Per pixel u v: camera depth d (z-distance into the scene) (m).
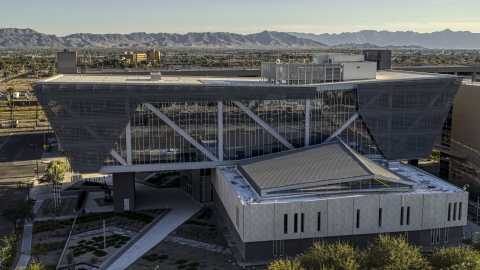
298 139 90.19
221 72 156.00
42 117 199.00
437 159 123.88
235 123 87.69
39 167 123.31
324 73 94.94
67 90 79.81
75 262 66.88
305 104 89.19
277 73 95.56
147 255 69.62
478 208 84.56
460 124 102.56
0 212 88.69
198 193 93.69
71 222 84.44
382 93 89.88
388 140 91.94
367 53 140.25
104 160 83.94
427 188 74.31
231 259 67.88
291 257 67.50
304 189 70.31
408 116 91.50
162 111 84.81
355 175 70.94
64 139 81.94
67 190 101.38
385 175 72.31
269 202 66.81
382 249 58.56
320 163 77.25
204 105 86.06
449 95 91.62
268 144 89.44
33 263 66.31
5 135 163.75
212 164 88.38
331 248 58.84
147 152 85.56
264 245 67.06
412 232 70.88
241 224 67.25
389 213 69.69
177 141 86.44
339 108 90.38
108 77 108.62
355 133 91.75
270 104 88.06
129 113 83.00
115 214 86.81
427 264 58.25
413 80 90.19
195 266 65.69
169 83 87.06
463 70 179.25
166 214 87.19
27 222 84.00
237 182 77.69
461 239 73.00
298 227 67.44
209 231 78.50
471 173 98.81
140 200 95.31
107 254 69.56
